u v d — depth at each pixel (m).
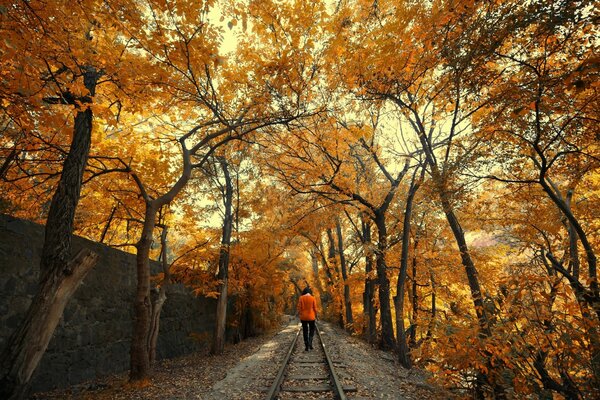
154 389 7.04
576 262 8.09
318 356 10.62
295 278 31.30
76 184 5.51
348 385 6.76
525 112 5.06
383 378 7.82
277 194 15.32
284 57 7.80
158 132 9.80
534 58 5.34
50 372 7.02
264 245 16.89
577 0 4.19
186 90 7.83
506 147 6.23
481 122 6.23
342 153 11.63
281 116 9.15
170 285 13.10
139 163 10.14
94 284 8.70
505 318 4.87
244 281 16.12
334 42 7.62
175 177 10.98
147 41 5.94
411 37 6.77
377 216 13.20
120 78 6.04
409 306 16.88
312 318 11.93
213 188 14.30
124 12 5.18
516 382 4.60
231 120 9.27
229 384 7.34
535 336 4.52
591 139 5.72
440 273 14.78
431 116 8.61
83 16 4.96
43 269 4.79
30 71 4.54
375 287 18.39
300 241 22.84
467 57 5.48
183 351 13.64
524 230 8.84
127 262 10.30
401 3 6.56
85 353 8.15
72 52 5.14
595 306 4.17
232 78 8.70
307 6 7.01
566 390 4.50
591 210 8.18
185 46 6.45
